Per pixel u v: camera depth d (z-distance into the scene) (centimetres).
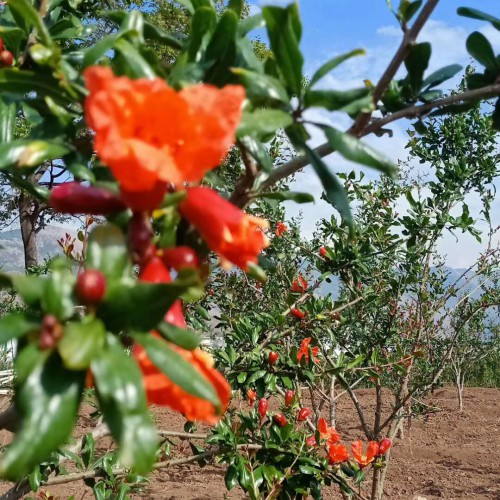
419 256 598
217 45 139
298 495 362
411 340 654
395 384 663
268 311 607
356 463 439
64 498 584
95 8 313
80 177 132
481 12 166
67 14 238
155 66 140
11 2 131
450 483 700
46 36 134
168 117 105
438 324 685
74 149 133
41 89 135
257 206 596
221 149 106
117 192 125
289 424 369
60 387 96
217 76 142
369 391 1191
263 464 355
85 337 97
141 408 95
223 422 383
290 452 362
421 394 674
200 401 115
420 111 163
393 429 604
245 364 404
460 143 634
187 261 120
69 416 96
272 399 820
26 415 94
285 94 132
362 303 529
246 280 621
